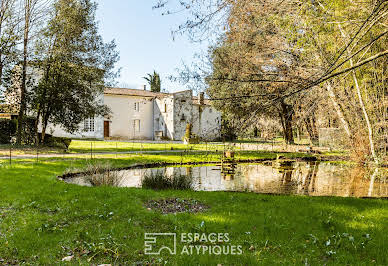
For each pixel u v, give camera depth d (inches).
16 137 649.6
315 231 146.6
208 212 179.3
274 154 649.6
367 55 319.9
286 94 184.7
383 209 190.2
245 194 240.4
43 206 185.2
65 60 637.9
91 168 329.4
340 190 281.1
